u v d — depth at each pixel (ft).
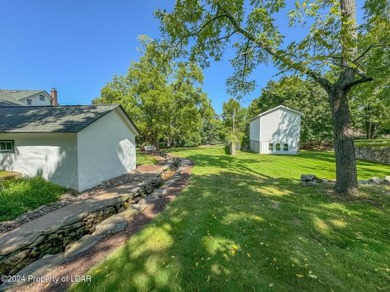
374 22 14.53
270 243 9.89
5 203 15.85
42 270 8.79
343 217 12.91
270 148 69.31
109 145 29.22
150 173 33.55
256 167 38.65
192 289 7.13
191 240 10.41
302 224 12.00
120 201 18.60
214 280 7.52
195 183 23.98
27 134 24.09
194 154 61.82
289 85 17.76
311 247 9.50
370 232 11.04
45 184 21.52
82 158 23.38
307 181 22.31
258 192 19.22
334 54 14.52
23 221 14.24
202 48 23.80
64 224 12.66
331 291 6.80
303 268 7.98
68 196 20.95
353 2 16.07
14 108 30.53
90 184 24.66
